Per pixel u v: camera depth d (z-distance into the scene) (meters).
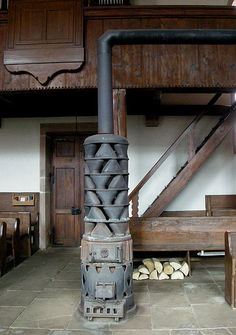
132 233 3.84
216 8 3.48
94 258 2.56
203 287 3.44
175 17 3.52
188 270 3.84
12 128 5.66
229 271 2.91
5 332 2.40
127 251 2.63
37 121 5.64
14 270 4.19
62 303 2.99
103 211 2.65
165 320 2.58
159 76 3.45
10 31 3.51
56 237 5.74
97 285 2.54
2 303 3.01
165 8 3.49
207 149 4.28
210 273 3.97
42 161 5.56
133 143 5.49
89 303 2.56
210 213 5.25
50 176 5.79
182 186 4.27
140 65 3.46
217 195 5.39
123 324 2.51
